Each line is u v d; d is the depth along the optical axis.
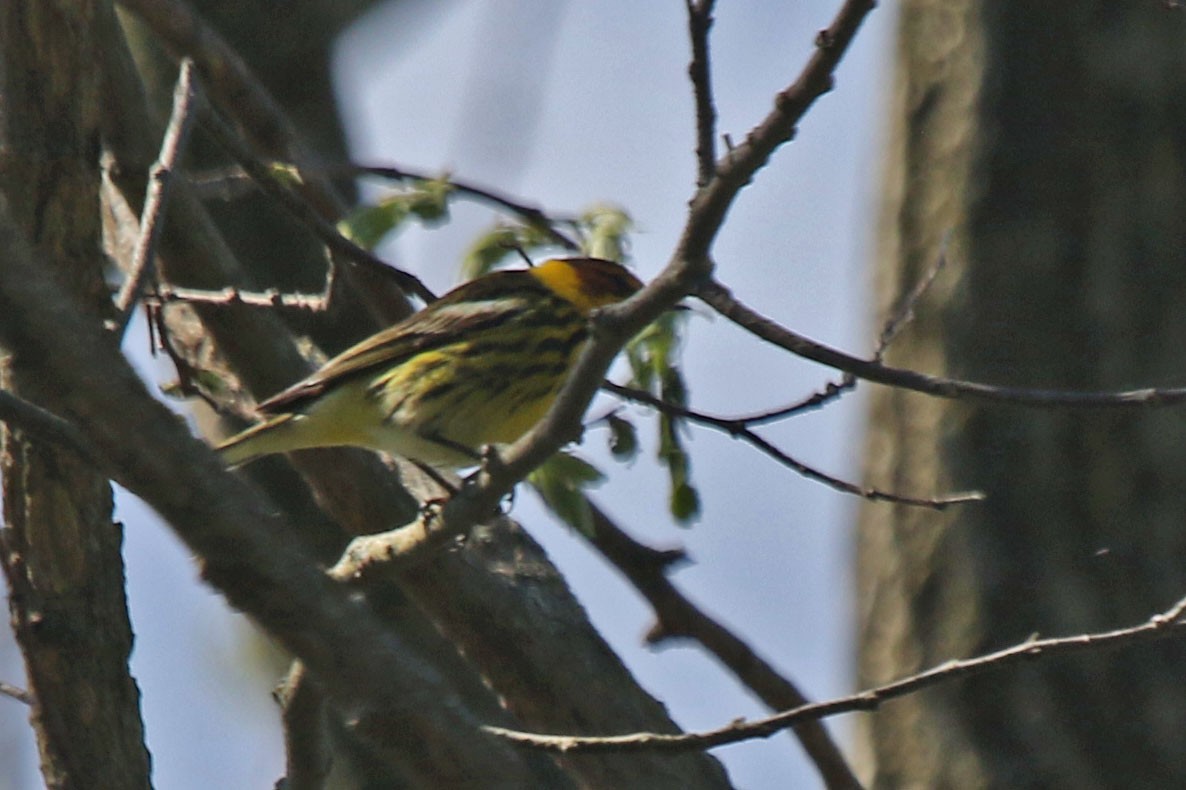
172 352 11.13
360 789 13.43
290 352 12.06
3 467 8.79
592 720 10.74
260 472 14.55
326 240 10.58
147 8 11.95
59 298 5.35
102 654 8.89
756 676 12.94
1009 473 13.76
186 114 8.99
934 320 14.11
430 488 12.05
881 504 14.40
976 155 14.19
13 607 8.70
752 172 6.87
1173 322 13.68
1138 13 14.07
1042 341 13.78
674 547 12.96
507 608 10.74
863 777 14.14
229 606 5.77
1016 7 14.30
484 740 6.02
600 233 11.13
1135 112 13.97
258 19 17.78
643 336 10.39
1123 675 13.39
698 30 7.16
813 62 6.68
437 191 11.21
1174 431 13.59
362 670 5.79
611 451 10.92
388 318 12.61
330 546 14.36
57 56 8.77
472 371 11.75
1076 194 13.93
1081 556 13.55
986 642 13.62
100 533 8.92
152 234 8.51
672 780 10.73
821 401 10.33
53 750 8.77
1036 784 13.32
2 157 8.77
